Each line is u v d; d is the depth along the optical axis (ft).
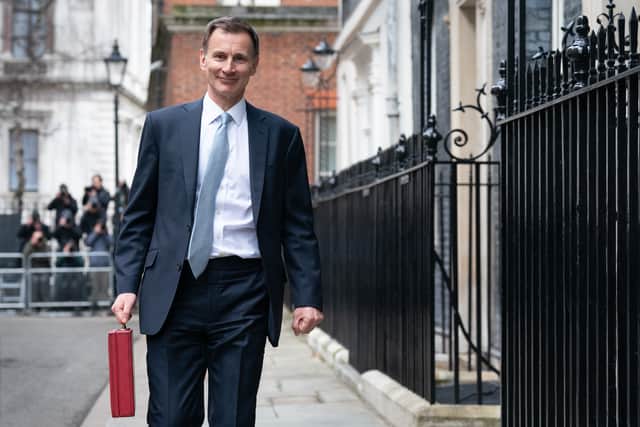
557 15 32.60
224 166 16.43
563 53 17.54
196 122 16.57
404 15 56.08
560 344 17.67
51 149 152.87
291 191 17.12
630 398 14.74
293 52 133.39
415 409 25.84
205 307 16.30
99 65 153.48
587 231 16.39
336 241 44.75
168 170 16.47
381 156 34.17
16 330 60.59
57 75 152.76
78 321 68.18
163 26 134.72
